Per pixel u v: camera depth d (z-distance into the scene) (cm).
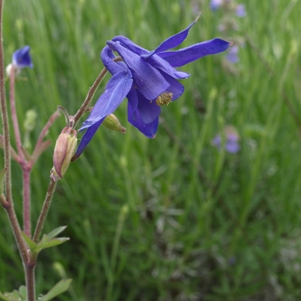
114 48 23
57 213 47
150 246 47
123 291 49
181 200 49
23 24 52
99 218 47
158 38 54
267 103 52
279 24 56
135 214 43
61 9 53
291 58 45
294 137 50
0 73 25
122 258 43
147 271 49
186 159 51
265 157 46
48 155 46
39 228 26
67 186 45
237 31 56
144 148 46
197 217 47
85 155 49
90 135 22
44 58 48
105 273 48
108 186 48
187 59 23
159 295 49
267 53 55
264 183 51
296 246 51
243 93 50
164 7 55
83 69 46
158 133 50
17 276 44
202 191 48
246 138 50
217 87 52
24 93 49
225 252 49
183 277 50
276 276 49
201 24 55
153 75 23
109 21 51
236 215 50
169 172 45
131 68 22
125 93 22
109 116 24
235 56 53
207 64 50
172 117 51
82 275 45
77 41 46
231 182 50
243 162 48
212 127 50
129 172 44
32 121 38
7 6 55
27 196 29
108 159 45
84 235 47
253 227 48
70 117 24
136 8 48
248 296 50
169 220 49
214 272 49
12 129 45
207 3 52
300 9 58
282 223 47
